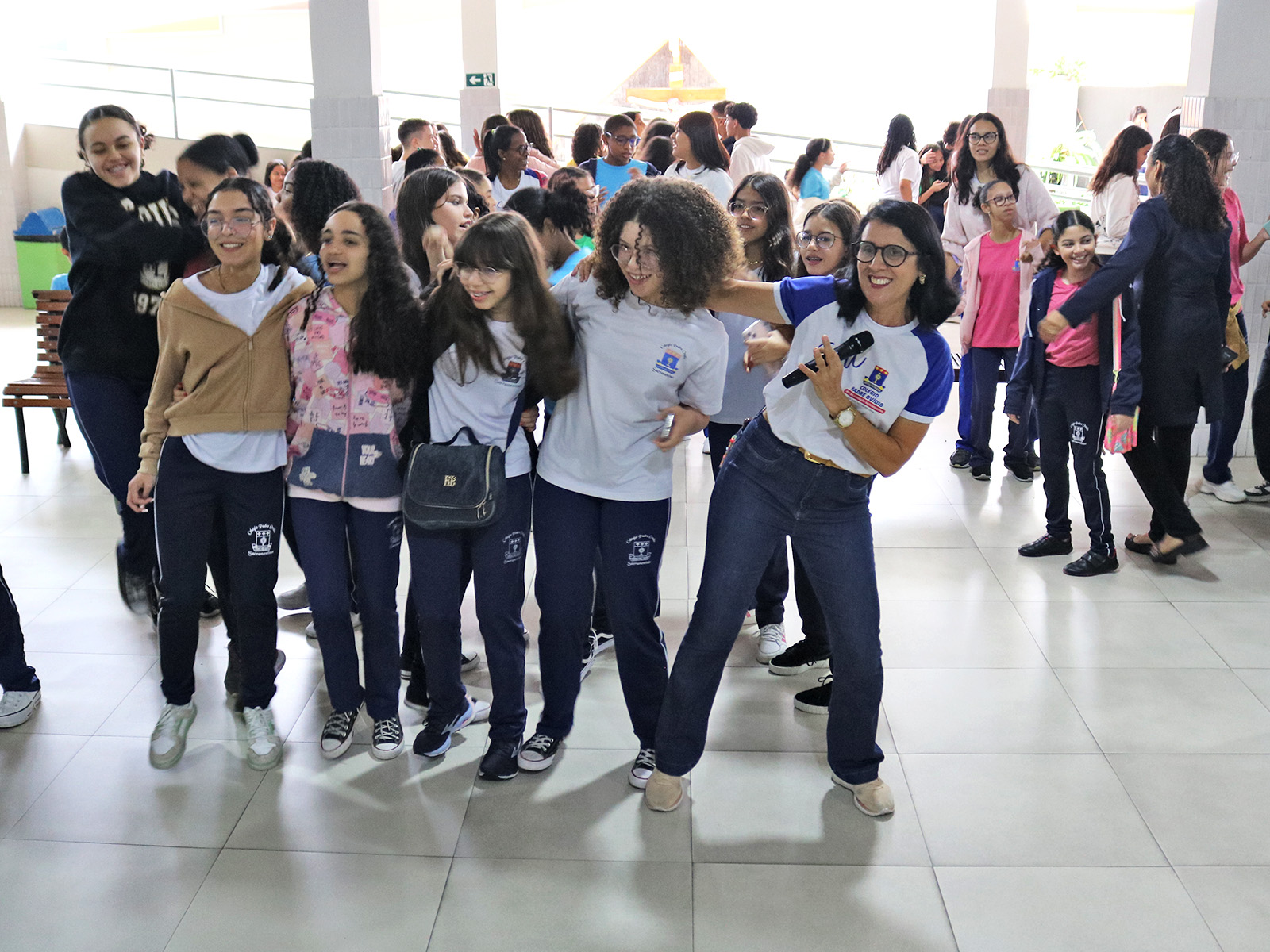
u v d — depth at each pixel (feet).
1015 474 17.38
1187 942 7.66
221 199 8.72
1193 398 13.39
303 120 43.34
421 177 10.17
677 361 8.44
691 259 8.08
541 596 9.09
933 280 7.79
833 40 53.31
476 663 11.42
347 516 9.50
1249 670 11.37
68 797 9.16
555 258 10.85
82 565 13.78
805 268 10.22
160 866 8.33
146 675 11.12
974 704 10.71
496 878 8.22
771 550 8.48
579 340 8.68
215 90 48.75
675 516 15.75
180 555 9.31
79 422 11.06
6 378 23.17
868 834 8.79
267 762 9.54
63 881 8.16
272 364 9.03
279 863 8.36
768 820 8.94
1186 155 12.90
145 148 11.11
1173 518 13.65
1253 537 14.92
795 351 8.27
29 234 31.50
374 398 8.98
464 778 9.46
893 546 14.71
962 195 17.81
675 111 47.24
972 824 8.91
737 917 7.86
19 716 10.21
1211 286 13.23
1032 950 7.58
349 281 8.75
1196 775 9.58
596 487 8.73
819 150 23.31
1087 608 12.82
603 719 10.45
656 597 9.18
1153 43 48.93
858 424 7.82
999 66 27.53
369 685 9.77
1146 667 11.44
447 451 8.63
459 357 8.66
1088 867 8.41
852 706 8.75
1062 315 11.96
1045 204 17.02
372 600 9.43
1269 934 7.73
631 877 8.25
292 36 49.73
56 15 48.24
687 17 53.36
